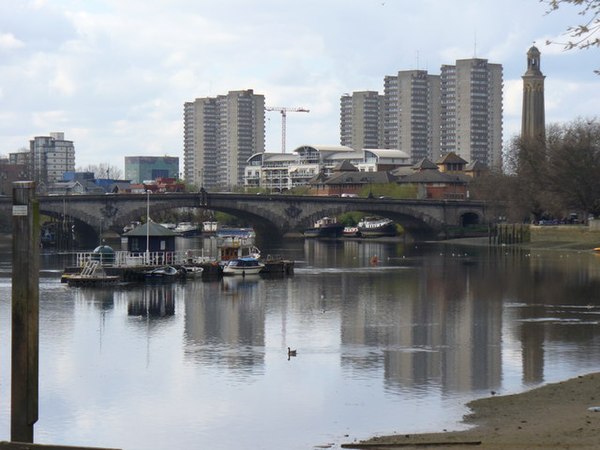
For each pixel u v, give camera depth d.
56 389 75.00
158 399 71.81
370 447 57.53
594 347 92.69
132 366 83.94
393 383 76.50
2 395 71.50
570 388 72.69
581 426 59.88
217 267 173.88
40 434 62.94
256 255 192.25
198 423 65.19
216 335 100.81
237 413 67.56
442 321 111.19
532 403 67.94
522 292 143.88
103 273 157.62
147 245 171.12
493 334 101.00
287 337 99.44
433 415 65.69
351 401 70.50
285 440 60.59
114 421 65.94
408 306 126.44
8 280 159.00
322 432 62.22
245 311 121.12
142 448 59.81
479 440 57.41
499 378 77.94
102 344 95.19
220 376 79.69
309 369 82.19
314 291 146.50
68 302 129.50
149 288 150.00
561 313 118.44
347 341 96.88
